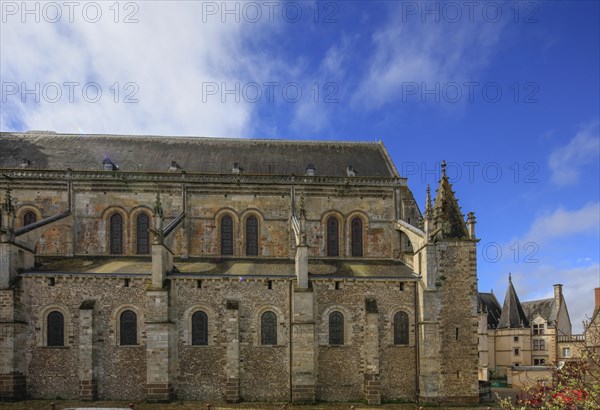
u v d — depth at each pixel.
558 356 79.06
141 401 37.25
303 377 37.78
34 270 39.47
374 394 38.28
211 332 38.88
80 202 45.75
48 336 38.19
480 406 38.47
